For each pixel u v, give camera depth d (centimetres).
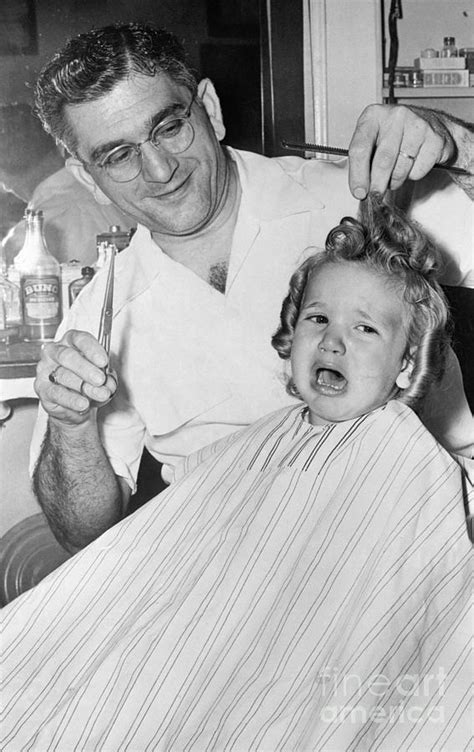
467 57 198
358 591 123
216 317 176
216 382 177
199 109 164
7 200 181
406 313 138
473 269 182
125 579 134
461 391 179
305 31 187
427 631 122
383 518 127
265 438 142
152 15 181
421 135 147
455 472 130
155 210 167
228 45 185
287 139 189
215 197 169
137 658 121
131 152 160
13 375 187
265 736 114
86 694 120
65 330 186
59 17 177
